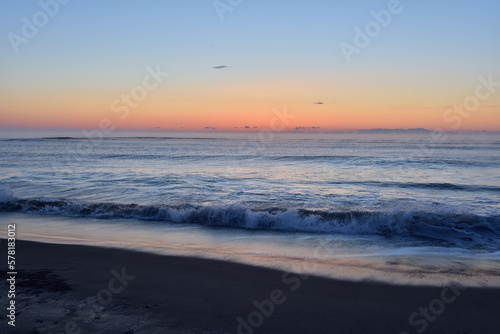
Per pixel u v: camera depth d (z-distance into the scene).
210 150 53.50
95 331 3.26
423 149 50.22
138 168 23.14
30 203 10.48
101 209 9.95
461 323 3.64
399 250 6.62
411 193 13.20
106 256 5.88
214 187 14.50
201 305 3.97
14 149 53.47
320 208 10.25
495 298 4.28
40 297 4.10
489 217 8.56
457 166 23.42
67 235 7.54
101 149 56.72
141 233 7.83
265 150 52.06
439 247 6.84
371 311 3.90
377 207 10.41
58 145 74.12
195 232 8.00
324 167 23.70
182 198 11.93
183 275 5.00
